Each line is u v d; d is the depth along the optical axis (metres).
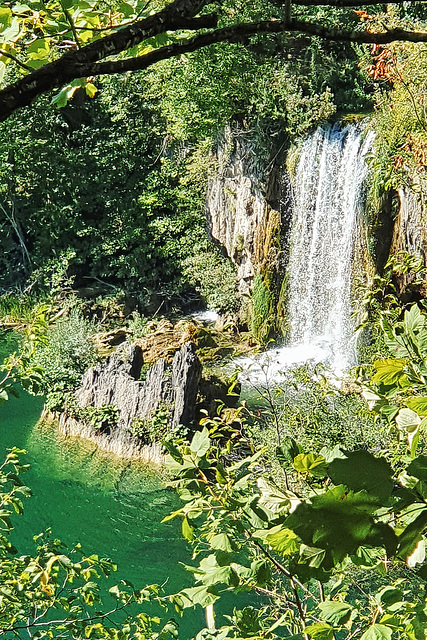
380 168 8.91
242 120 26.77
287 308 26.77
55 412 19.92
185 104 25.98
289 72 26.42
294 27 1.85
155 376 18.80
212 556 2.59
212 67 24.69
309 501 1.38
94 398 19.44
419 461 1.43
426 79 10.15
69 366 20.75
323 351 25.81
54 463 18.17
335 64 26.61
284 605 4.90
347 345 25.17
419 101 9.82
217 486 2.76
